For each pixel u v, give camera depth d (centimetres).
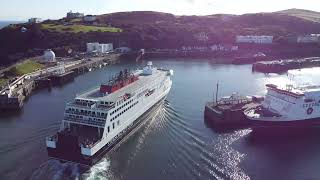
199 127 10150
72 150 7638
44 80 16350
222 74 19362
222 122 10344
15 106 12212
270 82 17188
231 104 11306
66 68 19612
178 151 8412
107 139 8225
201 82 16888
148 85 11050
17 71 17388
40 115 11462
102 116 8269
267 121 9919
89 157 7494
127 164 7744
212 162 7825
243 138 9344
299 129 10169
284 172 7444
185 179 7050
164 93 12838
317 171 7525
